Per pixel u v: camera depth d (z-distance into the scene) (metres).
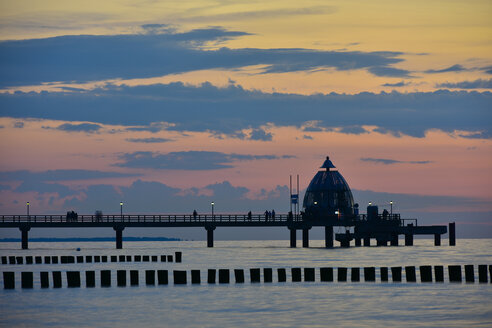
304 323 63.31
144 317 66.44
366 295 77.62
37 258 128.38
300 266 117.44
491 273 86.94
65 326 63.12
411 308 69.81
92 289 83.44
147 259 130.88
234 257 144.12
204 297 77.00
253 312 68.38
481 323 63.06
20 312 69.12
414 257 141.25
